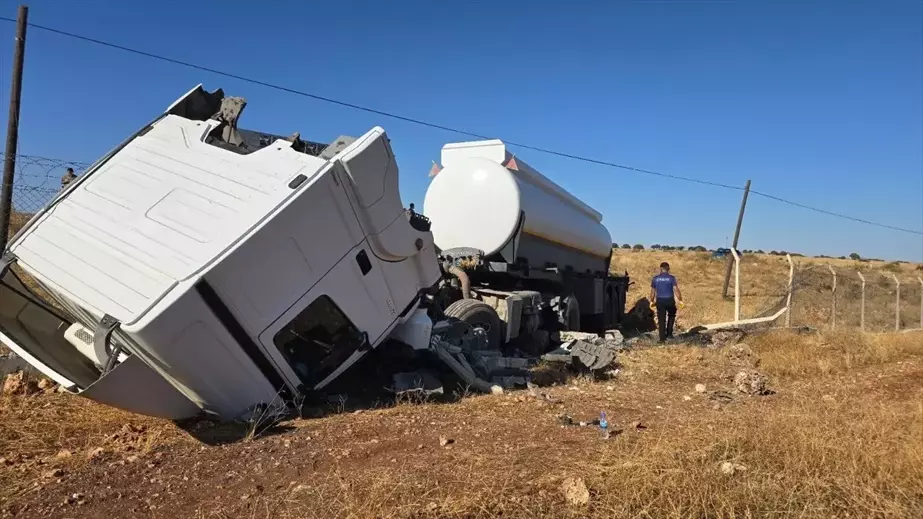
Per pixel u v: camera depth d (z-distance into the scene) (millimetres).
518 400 7254
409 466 4625
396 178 6328
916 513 3852
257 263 5305
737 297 16578
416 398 7043
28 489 4160
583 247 15016
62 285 5273
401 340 7215
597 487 4164
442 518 3727
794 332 13609
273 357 5672
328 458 4844
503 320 10070
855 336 12680
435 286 7516
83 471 4500
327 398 6656
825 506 3912
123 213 5727
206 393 5438
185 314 4918
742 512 3799
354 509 3771
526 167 11859
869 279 19016
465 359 8023
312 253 5719
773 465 4531
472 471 4504
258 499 4055
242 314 5297
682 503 3824
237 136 6559
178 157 6172
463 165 11453
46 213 6059
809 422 5340
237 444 5148
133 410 5258
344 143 6098
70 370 5891
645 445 4898
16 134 9758
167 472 4527
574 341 11250
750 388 8594
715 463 4516
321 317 6031
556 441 5477
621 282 18266
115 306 4938
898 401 7598
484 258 11070
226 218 5438
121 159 6398
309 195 5551
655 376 9516
